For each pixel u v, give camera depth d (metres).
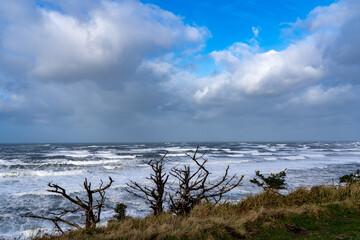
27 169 28.09
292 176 22.91
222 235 3.99
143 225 4.67
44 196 15.06
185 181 5.78
